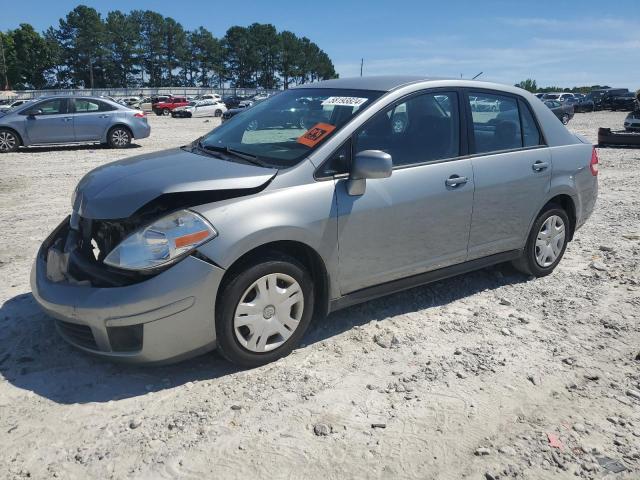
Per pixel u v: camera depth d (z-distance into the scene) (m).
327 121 3.95
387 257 4.00
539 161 4.87
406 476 2.67
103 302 3.17
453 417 3.11
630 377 3.56
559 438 2.96
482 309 4.52
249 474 2.66
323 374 3.52
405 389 3.37
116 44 126.69
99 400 3.22
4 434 2.92
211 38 138.12
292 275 3.55
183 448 2.83
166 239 3.19
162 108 52.97
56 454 2.78
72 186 10.01
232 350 3.42
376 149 3.91
